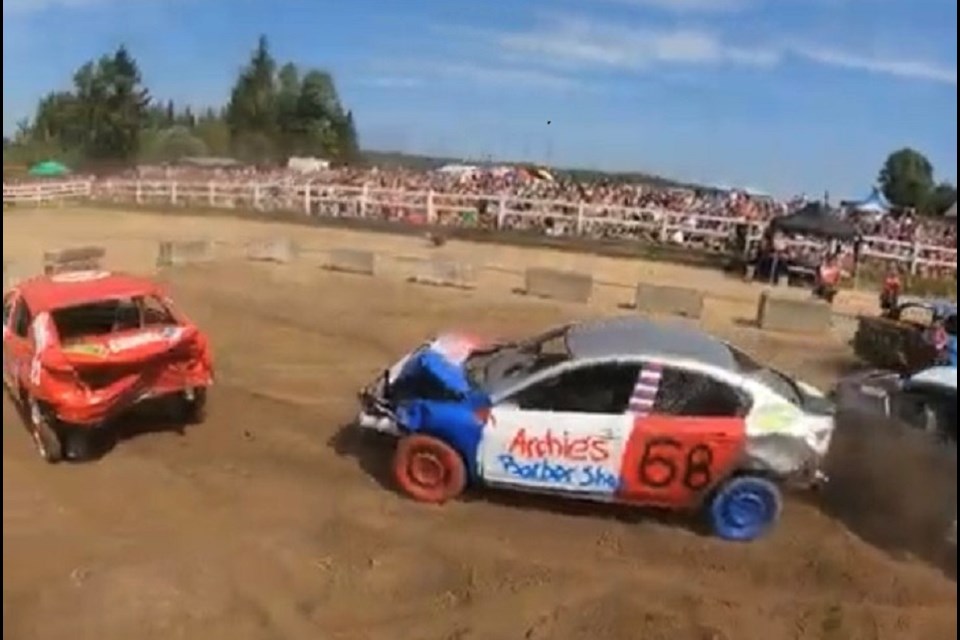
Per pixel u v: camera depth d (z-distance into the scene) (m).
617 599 6.29
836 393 8.09
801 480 7.38
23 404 9.11
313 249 20.92
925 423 7.32
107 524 7.09
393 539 7.02
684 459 7.27
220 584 6.21
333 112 54.38
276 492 7.79
